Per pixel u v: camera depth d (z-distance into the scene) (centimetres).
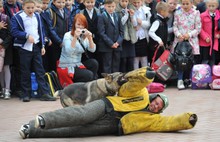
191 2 1764
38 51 1550
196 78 1692
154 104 1081
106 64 1688
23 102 1516
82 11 1691
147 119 1080
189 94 1603
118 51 1702
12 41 1576
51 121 969
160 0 1911
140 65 1794
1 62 1564
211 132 1092
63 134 1051
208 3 1767
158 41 1723
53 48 1642
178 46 1716
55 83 1567
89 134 1059
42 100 1540
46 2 1678
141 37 1752
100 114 1038
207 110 1338
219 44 1775
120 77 1051
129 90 1048
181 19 1758
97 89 1066
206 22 1764
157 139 1028
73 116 989
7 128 1174
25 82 1539
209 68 1705
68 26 1650
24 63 1534
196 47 1755
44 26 1612
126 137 1048
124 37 1712
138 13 1741
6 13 1606
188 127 1066
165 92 1650
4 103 1508
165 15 1747
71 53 1556
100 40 1680
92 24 1684
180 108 1369
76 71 1567
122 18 1708
